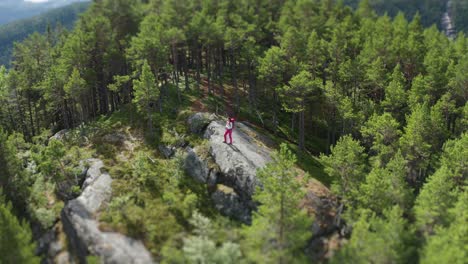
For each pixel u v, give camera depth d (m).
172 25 71.94
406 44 66.94
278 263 29.69
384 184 36.19
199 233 36.44
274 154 38.34
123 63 70.88
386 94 56.69
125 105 68.12
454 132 60.81
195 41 70.56
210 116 57.34
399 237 30.83
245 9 81.50
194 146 50.69
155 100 58.28
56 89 60.84
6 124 71.38
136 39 61.81
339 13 89.88
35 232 39.19
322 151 62.22
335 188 39.09
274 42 84.88
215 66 80.19
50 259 36.22
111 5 75.88
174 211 39.25
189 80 76.75
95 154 52.31
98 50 67.62
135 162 48.31
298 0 86.38
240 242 35.06
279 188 31.92
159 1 85.81
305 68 59.91
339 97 56.19
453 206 34.56
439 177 35.84
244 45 62.53
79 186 46.22
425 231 33.28
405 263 30.31
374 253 28.69
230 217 41.34
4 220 32.44
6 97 67.50
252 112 66.69
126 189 42.59
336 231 38.66
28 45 79.75
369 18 95.69
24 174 44.34
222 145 48.31
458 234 29.44
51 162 44.44
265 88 67.88
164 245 34.69
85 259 33.81
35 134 71.50
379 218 33.09
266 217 32.12
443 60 65.06
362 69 60.62
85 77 63.62
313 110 67.88
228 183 44.12
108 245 33.75
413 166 47.41
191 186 44.31
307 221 31.62
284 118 68.62
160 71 71.19
